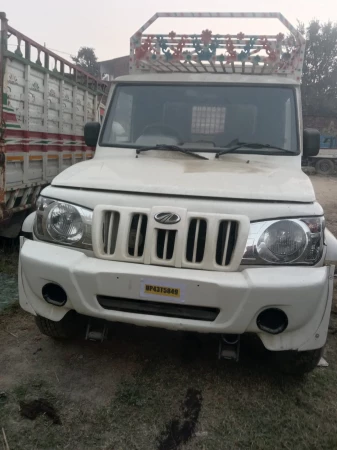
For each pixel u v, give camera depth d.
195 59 4.35
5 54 4.72
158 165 3.30
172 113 4.05
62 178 3.00
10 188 5.12
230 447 2.43
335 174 25.39
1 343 3.44
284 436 2.52
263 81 4.02
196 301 2.49
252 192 2.67
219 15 4.28
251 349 3.45
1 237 5.64
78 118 7.45
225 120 3.97
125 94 4.18
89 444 2.41
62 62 6.47
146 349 3.42
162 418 2.64
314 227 2.59
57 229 2.79
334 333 3.86
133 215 2.65
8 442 2.39
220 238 2.59
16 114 5.16
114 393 2.86
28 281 2.84
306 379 3.09
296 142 3.81
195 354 3.38
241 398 2.86
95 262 2.63
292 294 2.46
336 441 2.47
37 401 2.74
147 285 2.52
